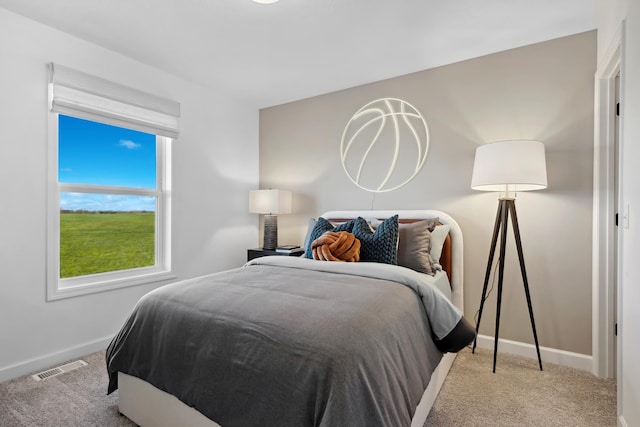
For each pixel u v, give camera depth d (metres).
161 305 1.65
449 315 1.73
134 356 1.64
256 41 2.52
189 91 3.27
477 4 2.07
